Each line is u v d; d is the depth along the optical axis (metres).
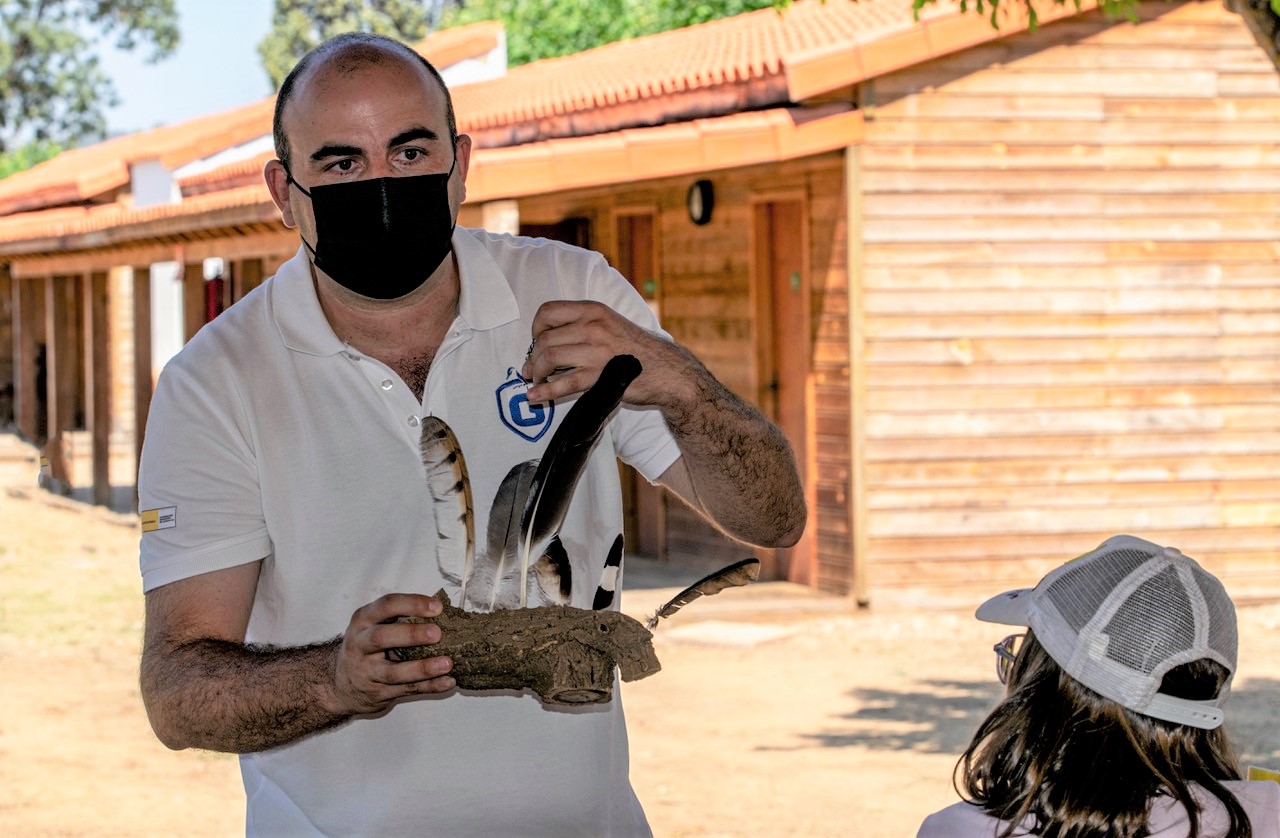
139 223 15.38
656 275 12.96
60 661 10.08
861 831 6.10
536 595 2.56
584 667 2.38
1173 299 10.73
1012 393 10.52
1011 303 10.48
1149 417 10.73
